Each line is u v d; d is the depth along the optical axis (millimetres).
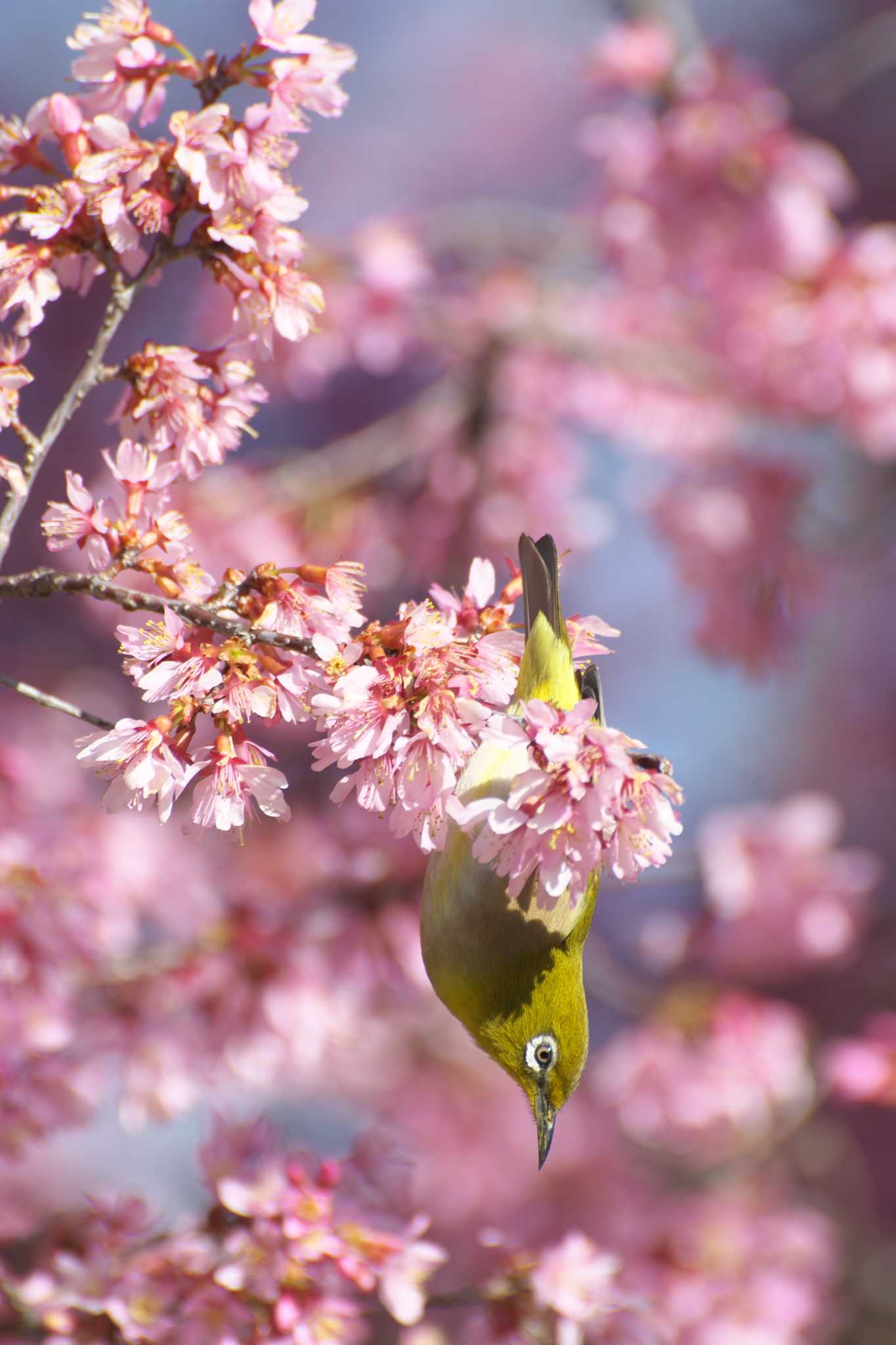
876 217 19953
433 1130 13445
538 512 13102
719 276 12430
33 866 8953
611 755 4434
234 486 11906
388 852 10758
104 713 13930
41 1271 7398
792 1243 12867
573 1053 7004
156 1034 9562
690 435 13461
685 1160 13992
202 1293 7082
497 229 13781
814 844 12781
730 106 11977
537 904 6699
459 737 4535
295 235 5141
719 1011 12469
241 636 4578
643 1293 11859
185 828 4570
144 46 5051
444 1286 10469
